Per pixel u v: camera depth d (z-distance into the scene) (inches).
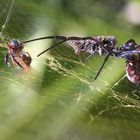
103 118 5.1
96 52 5.1
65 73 5.6
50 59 5.8
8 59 5.6
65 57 5.9
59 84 5.5
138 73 5.2
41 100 5.0
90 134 4.9
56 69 5.7
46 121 4.9
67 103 5.2
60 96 5.2
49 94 5.2
